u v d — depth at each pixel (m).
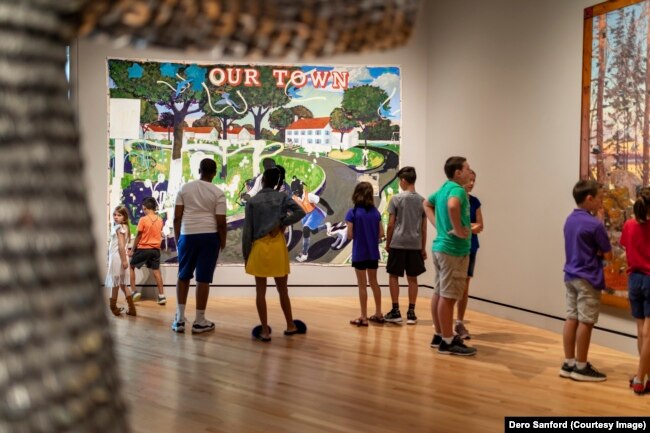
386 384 4.49
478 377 4.70
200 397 4.13
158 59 8.26
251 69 8.36
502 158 7.01
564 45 6.12
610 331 5.58
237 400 4.08
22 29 0.35
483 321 6.84
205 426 3.59
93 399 0.34
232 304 7.78
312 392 4.27
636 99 5.27
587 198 4.62
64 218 0.35
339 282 8.45
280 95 8.39
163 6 0.38
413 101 8.48
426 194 8.50
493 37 7.14
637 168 5.25
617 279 5.45
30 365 0.32
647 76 5.16
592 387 4.48
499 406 4.03
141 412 3.81
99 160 8.23
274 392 4.27
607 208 5.56
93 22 0.37
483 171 7.32
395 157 8.48
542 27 6.41
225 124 8.37
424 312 7.33
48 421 0.32
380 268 8.46
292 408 3.94
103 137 8.23
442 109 8.11
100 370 0.35
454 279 5.32
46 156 0.35
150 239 7.71
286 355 5.30
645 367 4.31
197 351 5.41
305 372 4.78
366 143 8.45
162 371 4.76
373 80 8.45
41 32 0.35
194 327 6.14
